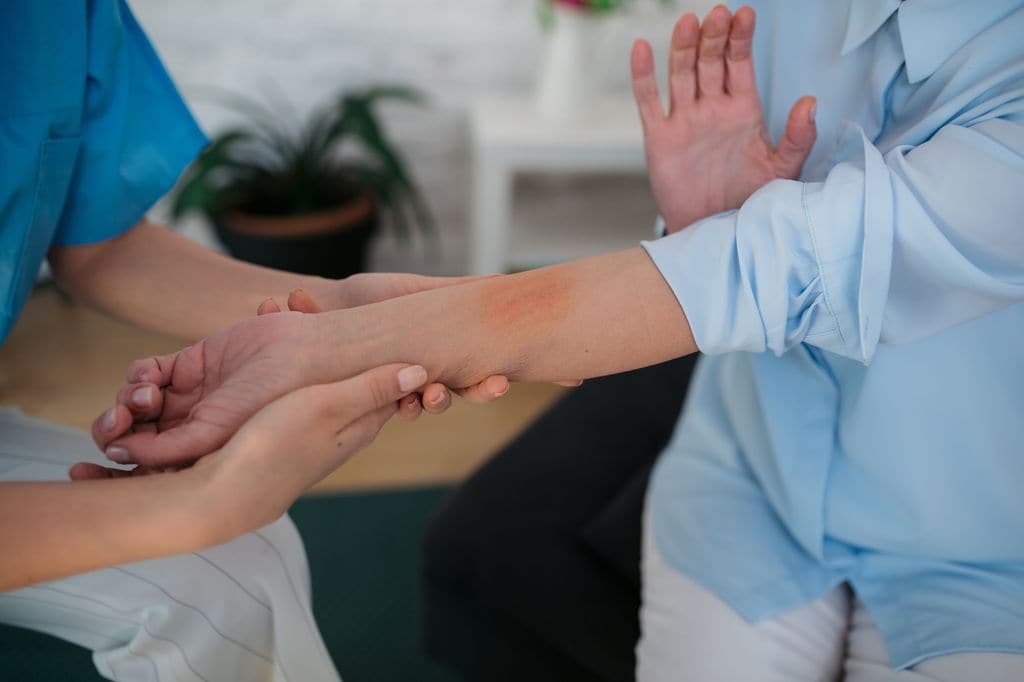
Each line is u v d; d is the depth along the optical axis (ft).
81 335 6.92
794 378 2.78
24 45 2.34
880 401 2.51
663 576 3.00
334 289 2.64
